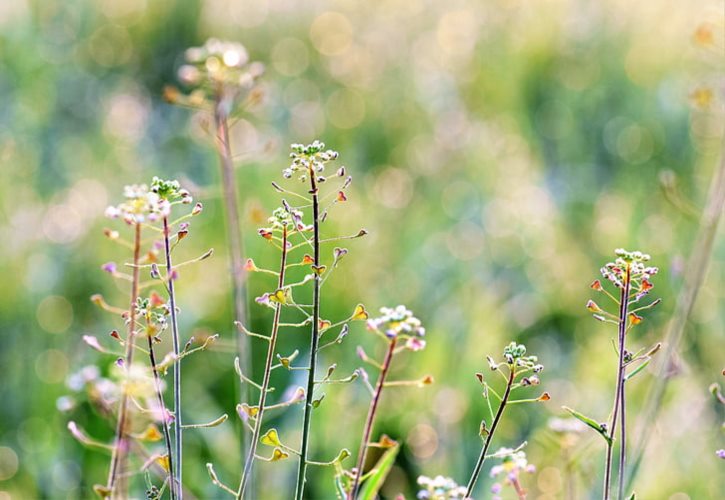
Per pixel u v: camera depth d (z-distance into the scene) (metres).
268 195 3.98
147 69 6.27
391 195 5.02
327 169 4.88
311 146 1.37
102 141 5.12
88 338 1.39
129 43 6.34
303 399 1.45
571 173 5.28
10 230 4.01
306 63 6.62
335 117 5.88
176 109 5.57
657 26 6.14
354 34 7.04
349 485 1.46
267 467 2.68
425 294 3.95
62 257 3.83
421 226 4.46
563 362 3.61
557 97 5.89
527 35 6.30
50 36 6.23
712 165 4.83
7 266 3.69
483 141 5.32
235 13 6.83
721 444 2.88
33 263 3.78
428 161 5.26
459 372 3.25
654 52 5.93
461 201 4.89
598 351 3.47
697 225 4.15
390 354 1.38
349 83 6.28
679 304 2.34
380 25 7.22
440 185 5.01
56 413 2.89
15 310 3.56
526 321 3.87
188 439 2.77
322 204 3.97
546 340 3.82
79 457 2.78
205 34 6.48
